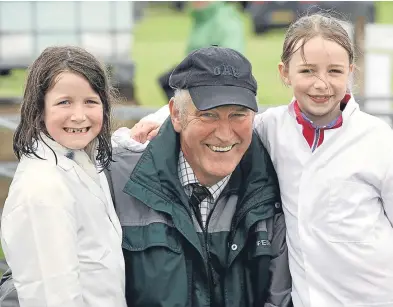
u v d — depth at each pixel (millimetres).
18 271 2670
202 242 3082
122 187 3117
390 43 6016
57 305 2633
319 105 3061
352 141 3082
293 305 3090
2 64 8539
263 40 15125
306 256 3051
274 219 3168
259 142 3217
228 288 3072
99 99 2834
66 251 2664
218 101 2891
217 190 3125
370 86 6051
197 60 2988
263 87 10977
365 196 3037
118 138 3248
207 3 7090
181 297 2971
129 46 8648
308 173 3092
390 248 3031
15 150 2822
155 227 2998
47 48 2854
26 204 2654
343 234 3018
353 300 3031
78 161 2865
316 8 3568
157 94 10320
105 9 8383
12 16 8312
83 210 2785
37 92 2779
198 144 2984
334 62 3025
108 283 2811
